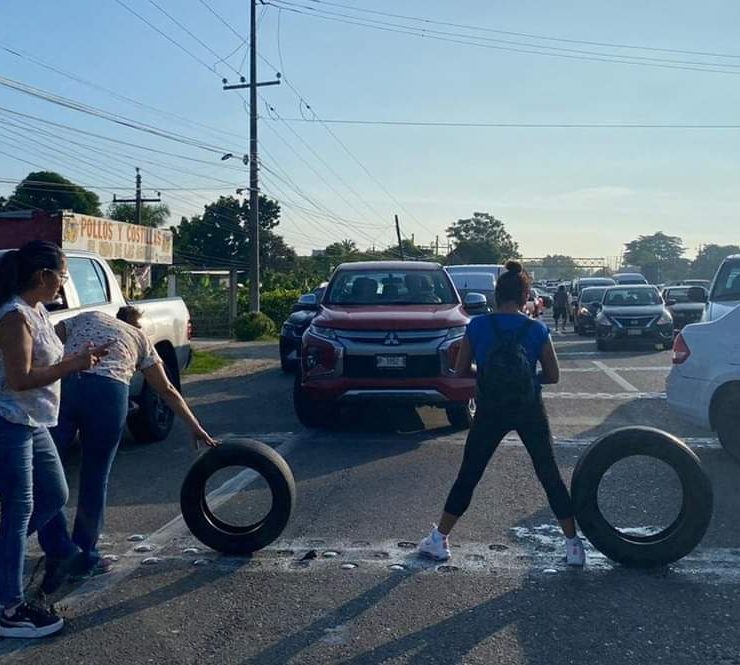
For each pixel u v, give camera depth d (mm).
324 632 4938
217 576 5809
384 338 10023
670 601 5324
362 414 11867
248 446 6164
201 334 32469
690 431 10445
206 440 6172
